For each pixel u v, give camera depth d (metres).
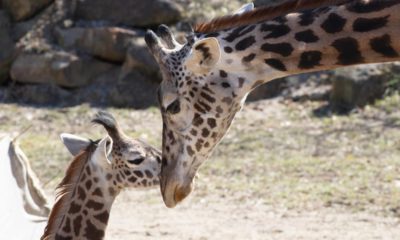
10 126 24.77
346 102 24.41
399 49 8.16
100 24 28.66
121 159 10.16
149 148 10.32
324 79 26.06
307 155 20.48
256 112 24.75
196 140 8.67
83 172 10.14
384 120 22.92
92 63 27.92
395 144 20.89
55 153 21.25
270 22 8.49
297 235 14.80
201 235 14.90
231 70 8.50
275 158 20.33
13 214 11.53
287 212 16.34
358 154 20.28
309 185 18.05
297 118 23.98
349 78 24.33
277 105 25.23
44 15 29.28
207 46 8.20
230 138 22.09
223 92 8.48
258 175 19.03
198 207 16.88
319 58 8.36
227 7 29.03
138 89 26.83
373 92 24.30
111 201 10.24
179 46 8.98
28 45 28.48
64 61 27.70
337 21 8.30
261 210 16.55
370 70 24.56
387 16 8.16
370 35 8.20
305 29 8.37
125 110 26.16
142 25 28.36
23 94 27.78
